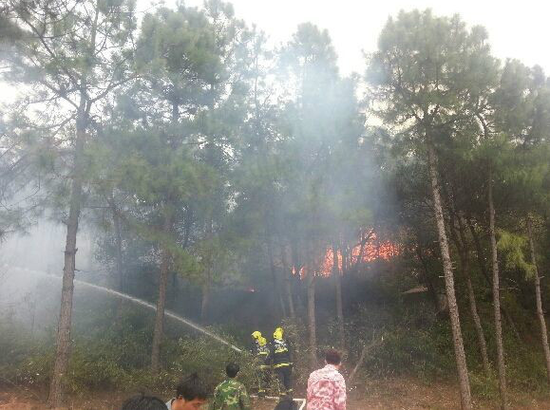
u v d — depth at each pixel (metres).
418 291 18.88
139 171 9.41
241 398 5.77
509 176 11.87
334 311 17.59
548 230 15.91
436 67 11.70
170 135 11.20
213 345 12.37
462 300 17.67
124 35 10.17
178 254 10.70
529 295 19.00
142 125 11.06
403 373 14.01
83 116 10.45
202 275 11.22
